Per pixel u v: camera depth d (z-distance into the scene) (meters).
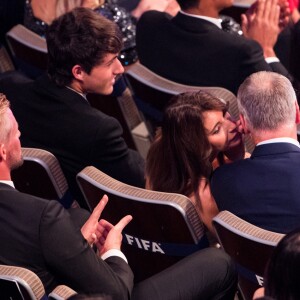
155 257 11.55
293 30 15.89
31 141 13.39
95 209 10.83
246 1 20.05
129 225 11.34
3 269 9.38
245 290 10.98
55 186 12.38
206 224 12.00
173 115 11.84
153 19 15.84
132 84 14.98
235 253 10.52
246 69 15.02
